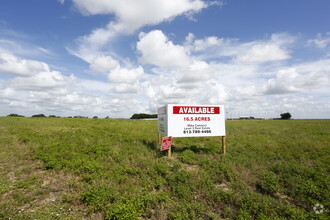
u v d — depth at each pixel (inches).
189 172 268.4
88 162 301.3
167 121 388.8
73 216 167.0
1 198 193.5
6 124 882.1
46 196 203.0
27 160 327.3
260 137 589.3
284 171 277.0
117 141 511.8
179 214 166.1
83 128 828.0
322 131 716.7
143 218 169.6
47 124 948.0
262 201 194.1
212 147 443.5
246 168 294.4
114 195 195.0
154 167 293.3
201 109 404.2
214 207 190.9
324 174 256.1
